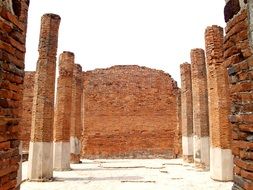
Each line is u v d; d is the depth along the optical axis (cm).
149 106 2889
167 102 2884
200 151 1845
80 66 2286
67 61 1803
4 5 386
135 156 2809
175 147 2791
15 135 414
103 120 2883
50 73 1410
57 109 1777
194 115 1934
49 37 1423
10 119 398
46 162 1338
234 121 377
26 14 478
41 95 1385
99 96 2925
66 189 1128
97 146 2838
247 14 353
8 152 392
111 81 2945
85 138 2848
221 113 1348
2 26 379
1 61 375
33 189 1114
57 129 1759
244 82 358
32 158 1330
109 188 1163
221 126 1334
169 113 2867
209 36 1445
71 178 1430
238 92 370
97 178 1439
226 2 407
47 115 1376
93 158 2802
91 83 2950
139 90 2919
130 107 2892
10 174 399
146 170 1795
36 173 1315
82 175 1545
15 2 421
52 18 1439
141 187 1185
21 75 438
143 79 2934
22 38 443
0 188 369
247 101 351
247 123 349
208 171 1700
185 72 2294
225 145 1320
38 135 1346
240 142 361
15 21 416
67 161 1773
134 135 2847
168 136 2834
